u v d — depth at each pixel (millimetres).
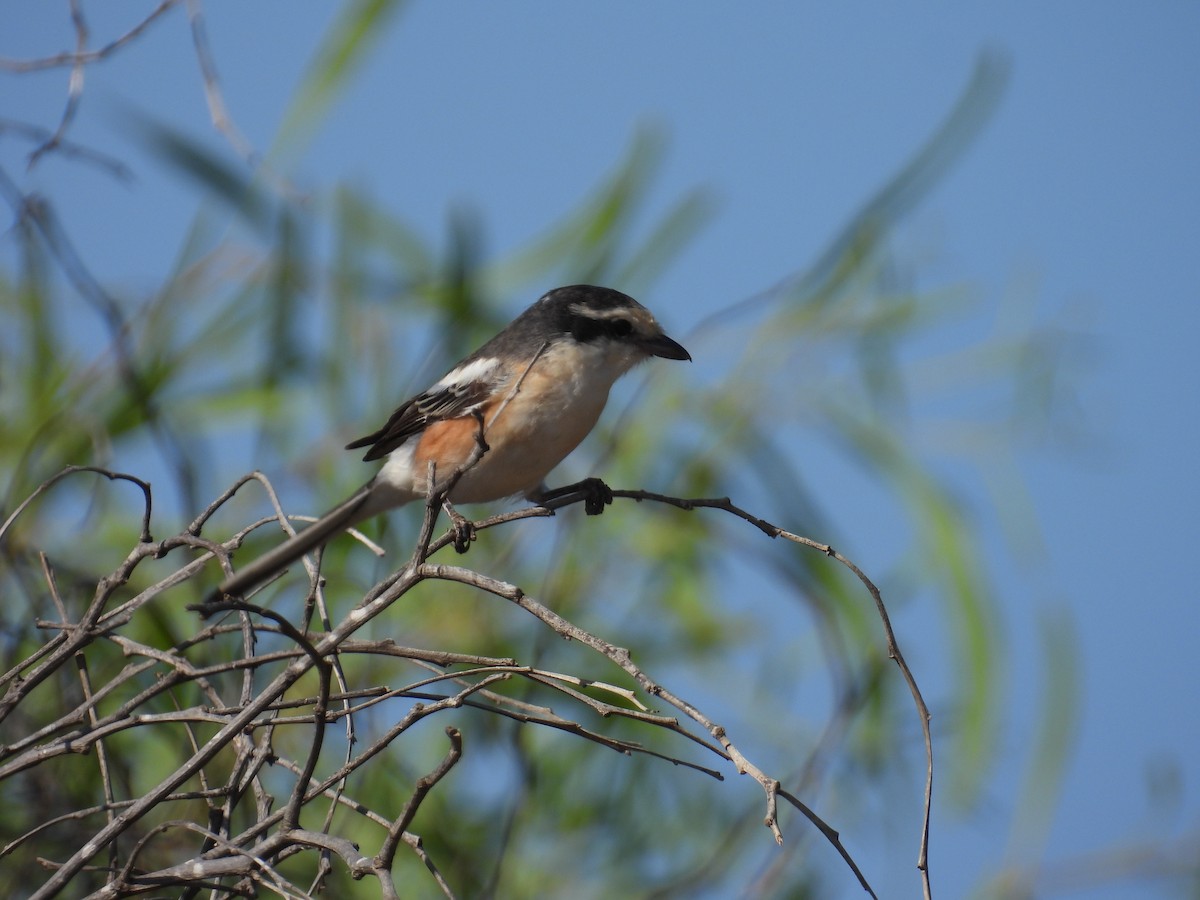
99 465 10266
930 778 6895
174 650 6902
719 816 10906
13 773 6613
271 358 11859
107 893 6355
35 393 11211
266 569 7121
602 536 11734
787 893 10406
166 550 7297
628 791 10875
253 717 6523
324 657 6746
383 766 10398
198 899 9109
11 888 8750
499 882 10273
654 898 10219
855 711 10820
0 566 9992
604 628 11445
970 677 11266
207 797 7074
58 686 9414
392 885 5895
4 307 11375
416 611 11195
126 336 11062
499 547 11758
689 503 8211
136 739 9898
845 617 11422
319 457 11859
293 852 6832
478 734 10844
